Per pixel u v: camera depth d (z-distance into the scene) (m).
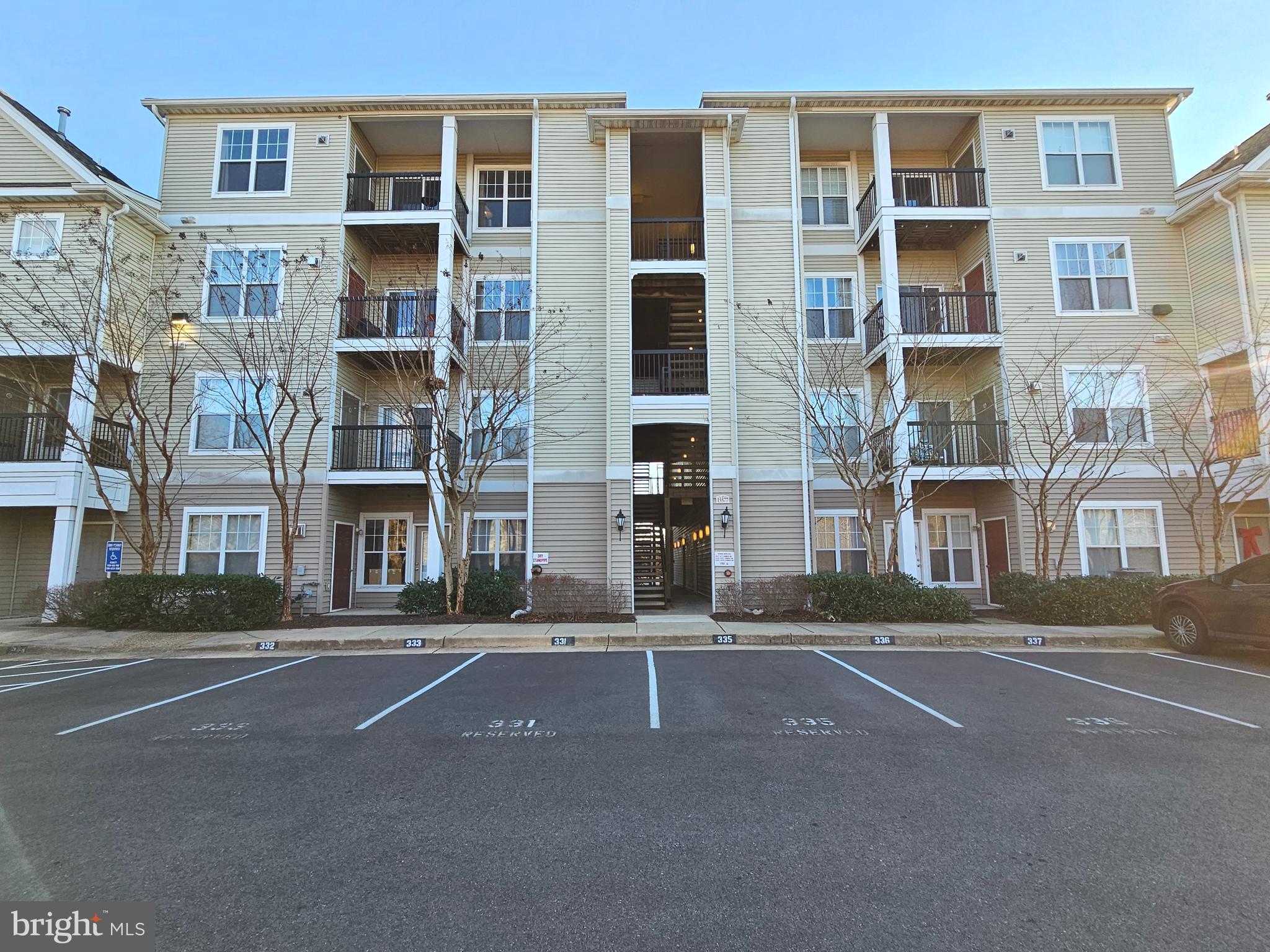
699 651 9.37
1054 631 10.29
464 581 12.32
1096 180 14.26
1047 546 12.07
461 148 15.59
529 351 13.52
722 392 13.43
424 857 3.31
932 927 2.68
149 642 9.84
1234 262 12.78
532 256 14.23
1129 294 13.81
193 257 13.88
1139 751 4.86
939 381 15.14
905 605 11.45
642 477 16.27
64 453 12.23
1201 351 13.39
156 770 4.55
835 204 15.83
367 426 13.35
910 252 15.55
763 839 3.49
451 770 4.55
